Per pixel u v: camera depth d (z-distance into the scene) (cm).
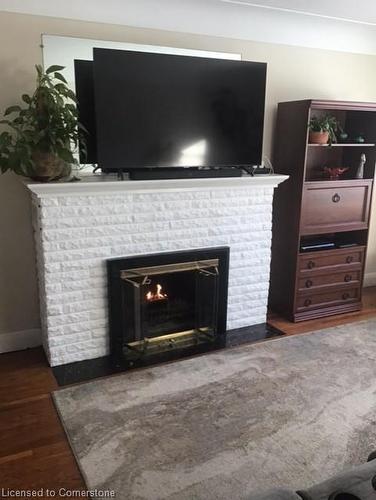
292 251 334
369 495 108
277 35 323
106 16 268
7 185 268
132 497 173
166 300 309
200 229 298
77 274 267
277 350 294
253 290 330
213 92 278
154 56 257
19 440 205
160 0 274
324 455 196
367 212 351
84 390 246
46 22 255
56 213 253
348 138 363
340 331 326
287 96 342
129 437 207
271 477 183
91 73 261
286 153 330
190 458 193
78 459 193
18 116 254
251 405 232
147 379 257
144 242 282
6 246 276
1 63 250
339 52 352
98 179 265
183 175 278
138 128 262
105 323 282
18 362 277
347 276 357
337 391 246
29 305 291
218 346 299
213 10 292
